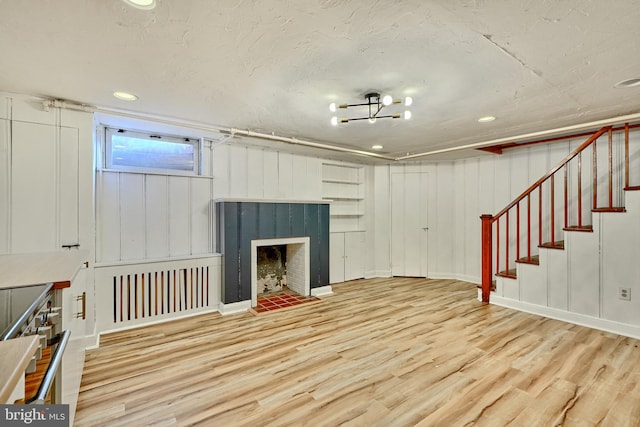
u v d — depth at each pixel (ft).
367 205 19.66
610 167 10.53
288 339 9.98
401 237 19.65
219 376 7.70
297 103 9.04
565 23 5.18
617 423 5.85
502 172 16.60
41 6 4.64
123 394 6.91
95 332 9.57
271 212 14.08
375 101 8.79
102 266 10.47
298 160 16.35
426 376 7.61
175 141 12.88
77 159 9.04
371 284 17.70
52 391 4.39
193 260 12.39
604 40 5.67
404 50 6.14
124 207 11.38
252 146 14.61
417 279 18.94
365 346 9.37
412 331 10.56
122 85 7.68
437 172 19.16
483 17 5.05
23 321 3.06
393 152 16.61
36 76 7.13
